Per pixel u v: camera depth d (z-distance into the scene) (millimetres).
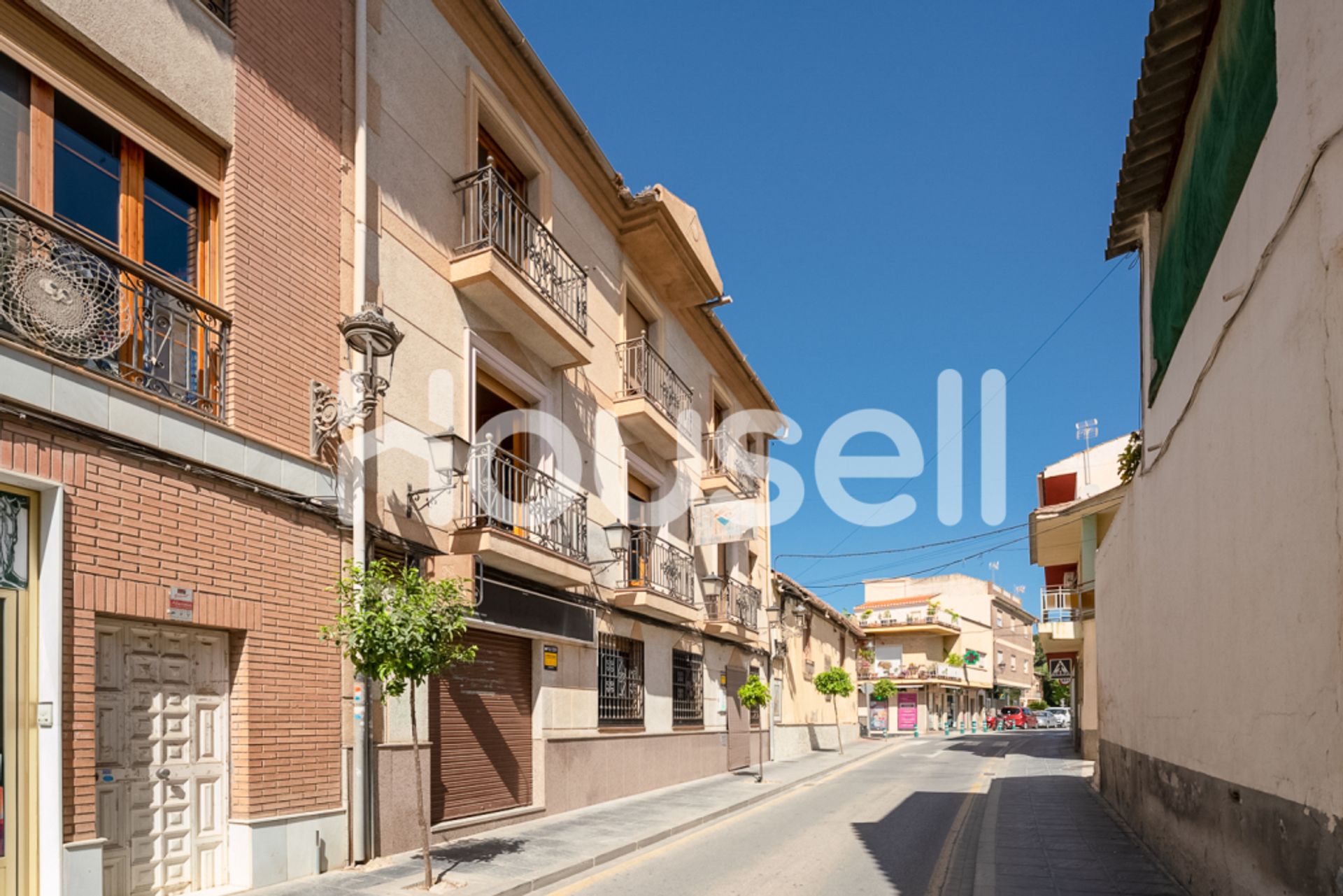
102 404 6238
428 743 9609
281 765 7559
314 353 8406
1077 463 28938
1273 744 5258
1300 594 4777
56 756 5680
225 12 7961
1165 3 6562
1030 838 10383
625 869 8914
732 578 21672
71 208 6500
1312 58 4617
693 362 19875
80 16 6480
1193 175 7629
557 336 12188
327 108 8984
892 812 13594
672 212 15977
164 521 6645
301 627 7895
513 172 13141
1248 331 5684
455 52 11375
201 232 7551
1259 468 5492
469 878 7867
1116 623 12430
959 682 54406
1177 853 8055
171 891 6688
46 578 5816
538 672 12336
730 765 20391
